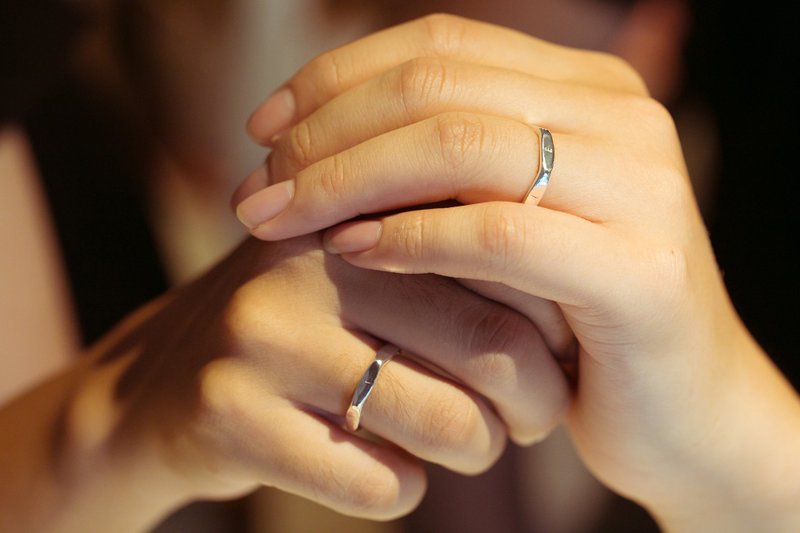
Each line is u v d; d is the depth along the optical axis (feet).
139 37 1.55
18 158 1.55
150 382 1.18
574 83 1.12
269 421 1.07
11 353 1.55
